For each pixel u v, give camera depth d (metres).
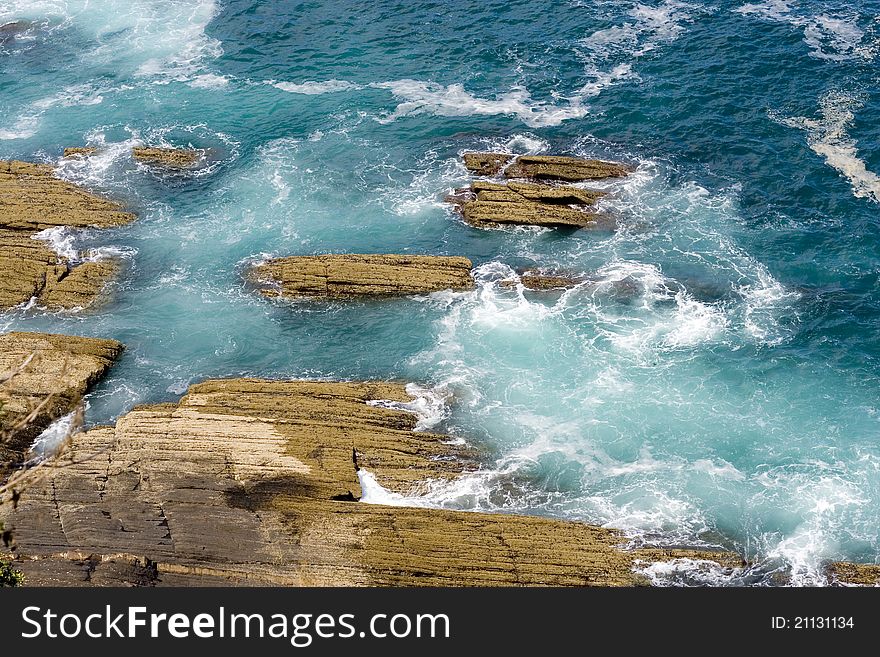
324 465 51.94
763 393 60.16
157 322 65.62
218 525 48.59
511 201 73.00
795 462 55.97
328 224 73.69
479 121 84.06
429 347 63.34
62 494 49.28
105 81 91.50
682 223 72.56
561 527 50.34
